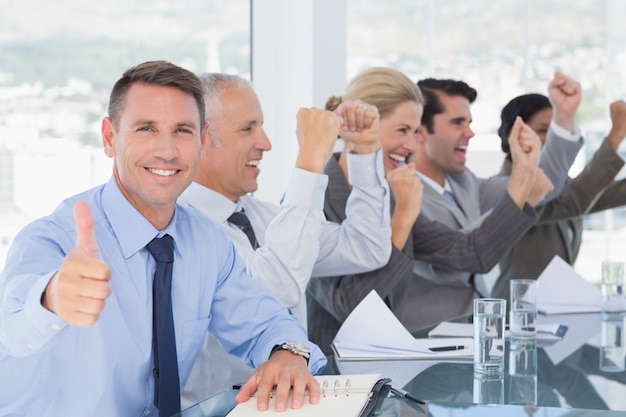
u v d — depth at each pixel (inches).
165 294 62.3
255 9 137.6
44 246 56.4
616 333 88.5
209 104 89.6
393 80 119.3
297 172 87.6
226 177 90.8
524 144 122.2
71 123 124.5
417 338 85.4
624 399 60.2
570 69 155.6
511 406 55.9
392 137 119.6
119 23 127.8
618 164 138.6
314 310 106.4
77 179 125.3
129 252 61.6
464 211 131.4
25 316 46.9
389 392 57.7
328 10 131.6
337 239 100.5
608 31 156.6
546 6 153.7
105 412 60.0
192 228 67.1
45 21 122.0
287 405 53.4
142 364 61.6
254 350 67.1
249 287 69.6
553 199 139.1
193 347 66.2
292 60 136.2
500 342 69.1
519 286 82.5
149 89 61.1
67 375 58.5
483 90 151.3
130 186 61.3
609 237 160.2
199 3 134.6
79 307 43.4
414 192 107.7
